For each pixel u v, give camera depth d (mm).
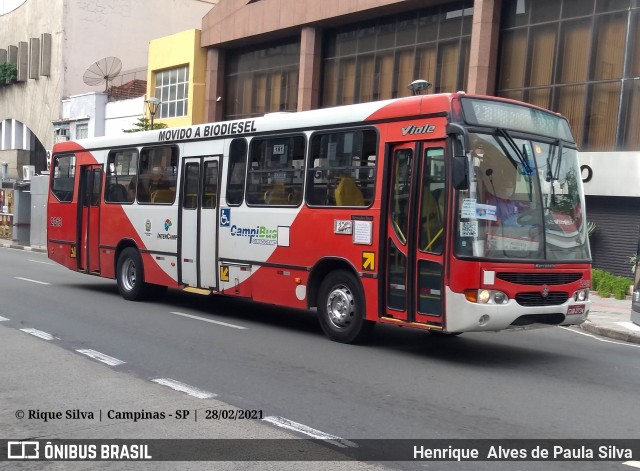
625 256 19656
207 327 11562
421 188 9164
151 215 13875
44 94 43938
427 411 6902
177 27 45250
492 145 9008
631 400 7676
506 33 22359
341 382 7980
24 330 10688
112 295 15508
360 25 27250
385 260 9586
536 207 9258
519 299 8875
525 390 7941
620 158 19297
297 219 10852
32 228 31906
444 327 8766
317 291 10719
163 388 7523
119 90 39375
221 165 12359
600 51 20156
